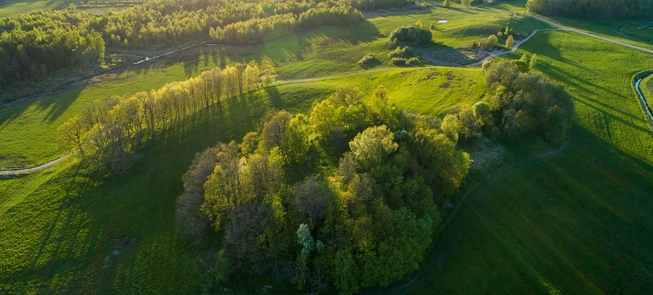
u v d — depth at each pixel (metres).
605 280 74.19
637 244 81.00
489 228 82.38
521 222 84.56
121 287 71.50
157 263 74.62
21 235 83.12
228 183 76.38
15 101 159.12
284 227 69.44
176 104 117.38
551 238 81.50
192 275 71.31
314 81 168.12
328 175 87.38
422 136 85.56
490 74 123.94
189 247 75.94
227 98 137.75
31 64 174.62
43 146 122.44
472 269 73.69
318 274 65.81
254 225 69.19
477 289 70.38
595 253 79.00
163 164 102.12
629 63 167.75
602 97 135.00
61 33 198.75
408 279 71.12
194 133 115.00
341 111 98.00
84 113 110.12
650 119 121.81
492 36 191.62
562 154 102.75
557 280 73.38
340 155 93.44
